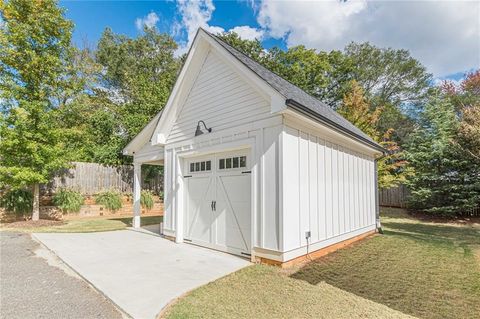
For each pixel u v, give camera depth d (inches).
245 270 194.4
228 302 140.2
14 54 378.9
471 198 521.3
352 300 146.4
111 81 968.9
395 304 142.9
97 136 654.5
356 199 333.4
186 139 303.9
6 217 413.1
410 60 979.3
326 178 263.3
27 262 211.8
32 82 402.6
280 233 201.3
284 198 202.4
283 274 186.1
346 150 313.1
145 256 234.8
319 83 901.8
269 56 902.4
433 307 139.9
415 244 302.5
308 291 157.5
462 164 538.0
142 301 139.4
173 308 131.6
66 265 206.2
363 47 1005.2
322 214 251.6
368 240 327.0
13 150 373.1
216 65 269.6
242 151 248.1
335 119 323.0
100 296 148.6
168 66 1007.0
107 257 228.2
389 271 199.6
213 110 271.1
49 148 385.1
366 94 962.1
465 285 172.4
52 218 467.5
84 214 508.4
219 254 245.1
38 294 149.7
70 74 448.1
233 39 860.6
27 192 435.8
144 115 651.5
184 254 243.8
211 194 276.1
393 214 604.4
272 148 212.2
